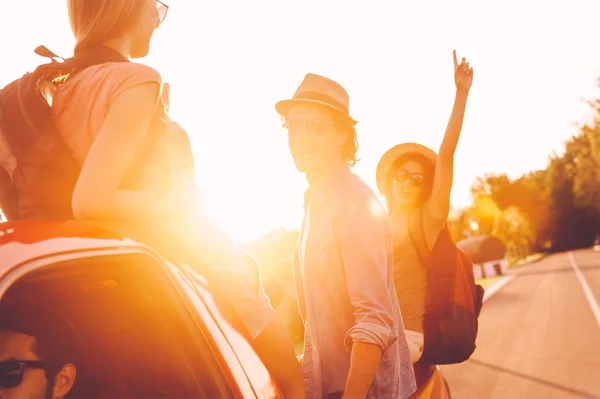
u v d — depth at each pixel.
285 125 2.32
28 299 1.24
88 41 1.55
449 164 3.26
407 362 2.27
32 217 1.49
